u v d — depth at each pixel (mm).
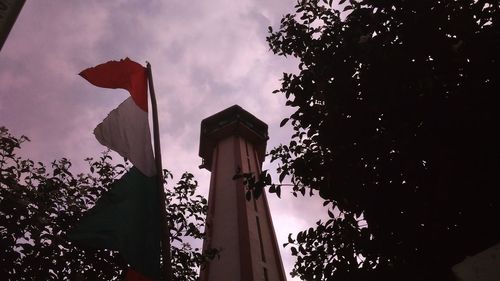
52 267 7688
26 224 7617
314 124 6266
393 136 5418
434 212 5059
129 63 7086
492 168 4766
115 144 6035
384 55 5254
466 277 2014
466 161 4863
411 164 5227
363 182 5648
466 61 4965
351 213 6195
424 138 5172
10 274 7238
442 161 4945
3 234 7375
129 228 5371
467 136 4902
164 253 4957
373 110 5492
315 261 6500
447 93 5121
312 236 6684
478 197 4797
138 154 6125
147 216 5613
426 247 5160
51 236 7859
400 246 5434
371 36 5754
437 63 5172
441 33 5113
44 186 8391
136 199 5684
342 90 5766
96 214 5461
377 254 5637
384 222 5527
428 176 5172
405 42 5312
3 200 7445
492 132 4789
